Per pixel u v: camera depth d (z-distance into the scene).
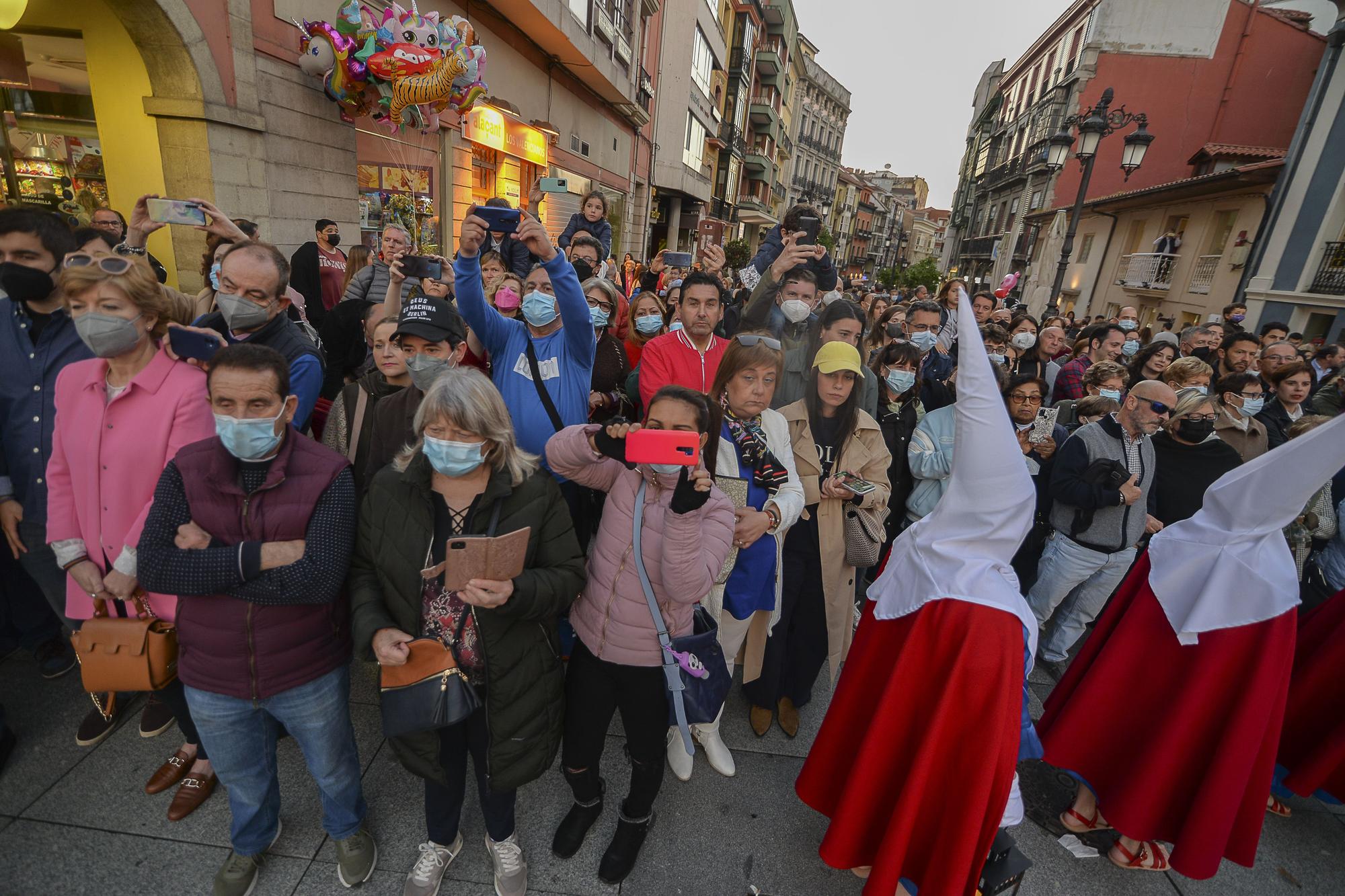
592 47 12.23
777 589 2.51
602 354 3.42
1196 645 2.15
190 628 1.63
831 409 2.67
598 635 1.87
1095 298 19.47
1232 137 19.73
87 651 1.80
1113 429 3.16
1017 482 1.80
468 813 2.22
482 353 2.80
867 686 2.04
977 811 1.70
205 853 1.98
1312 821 2.62
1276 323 7.20
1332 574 3.14
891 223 81.00
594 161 15.30
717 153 28.72
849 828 1.91
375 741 2.49
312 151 6.31
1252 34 19.08
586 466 1.93
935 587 1.83
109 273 1.68
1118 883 2.25
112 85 5.16
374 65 6.11
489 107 9.43
